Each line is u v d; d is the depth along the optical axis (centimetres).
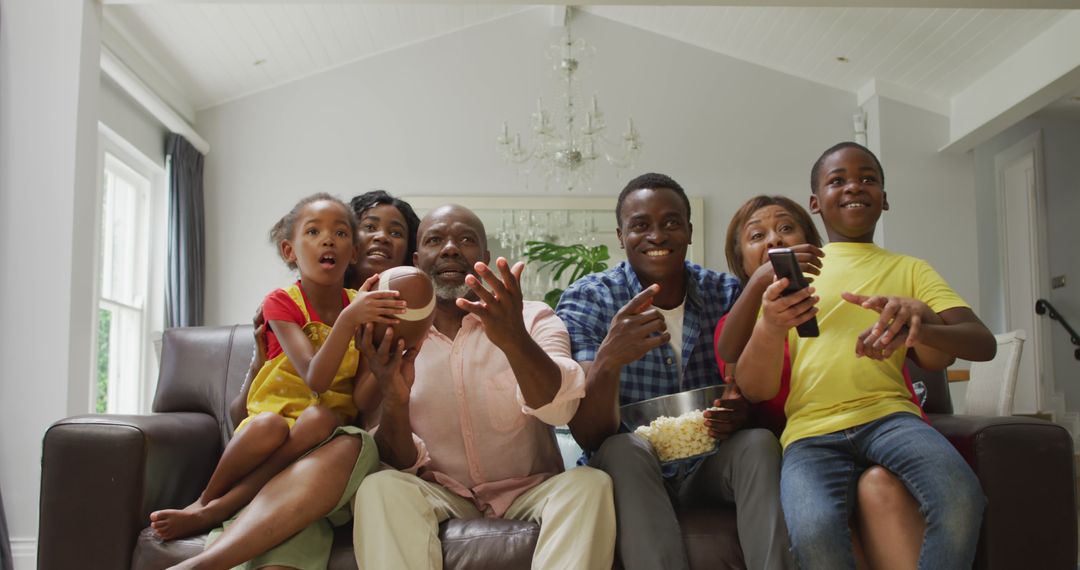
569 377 169
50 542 173
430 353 188
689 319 212
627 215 213
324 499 161
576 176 577
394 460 177
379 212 233
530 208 641
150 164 554
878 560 155
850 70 628
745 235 213
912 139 625
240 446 168
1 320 307
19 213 312
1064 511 162
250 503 163
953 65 574
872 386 169
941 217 618
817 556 148
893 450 157
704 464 180
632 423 189
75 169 316
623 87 659
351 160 643
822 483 156
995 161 698
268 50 587
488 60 658
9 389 304
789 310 155
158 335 292
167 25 513
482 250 198
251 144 639
